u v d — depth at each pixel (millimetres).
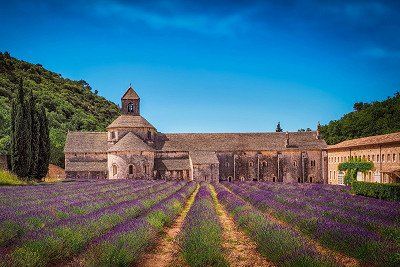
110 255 11531
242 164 78625
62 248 13227
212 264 12633
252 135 82500
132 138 72188
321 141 79625
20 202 26031
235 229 20281
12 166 50438
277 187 50625
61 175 79250
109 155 70562
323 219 18797
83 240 14227
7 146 77000
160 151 76812
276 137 81688
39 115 56875
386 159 51438
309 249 12234
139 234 14391
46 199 28719
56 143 93062
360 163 58875
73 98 145500
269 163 78250
